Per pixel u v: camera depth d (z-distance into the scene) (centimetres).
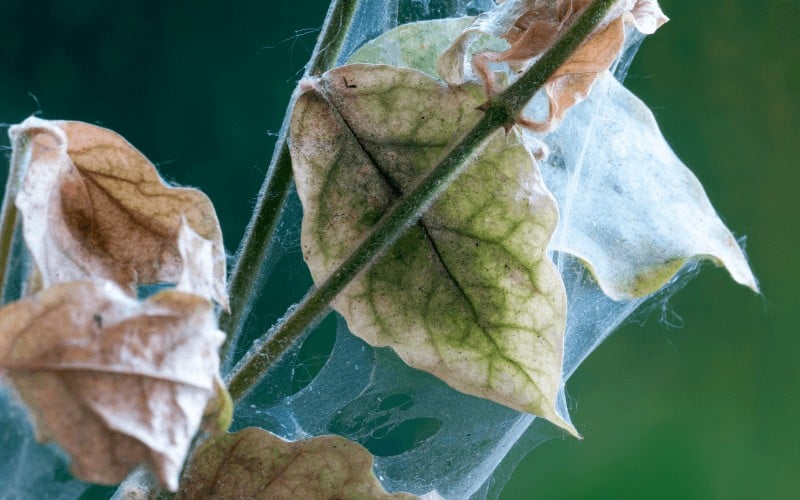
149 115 50
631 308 42
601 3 32
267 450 33
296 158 33
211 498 33
